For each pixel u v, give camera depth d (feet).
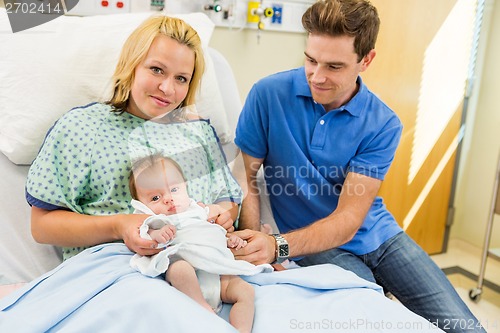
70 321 3.20
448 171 9.73
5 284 4.31
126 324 3.02
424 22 8.32
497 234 9.44
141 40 4.14
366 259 5.24
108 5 6.33
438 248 10.18
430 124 9.09
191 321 2.89
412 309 5.07
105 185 4.23
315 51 4.32
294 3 7.68
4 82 4.85
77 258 3.76
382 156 5.04
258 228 5.08
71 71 5.00
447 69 8.95
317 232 4.59
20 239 4.62
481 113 9.67
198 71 4.45
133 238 3.62
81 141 4.23
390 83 8.33
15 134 4.78
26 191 4.19
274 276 3.81
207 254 3.61
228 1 7.20
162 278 3.59
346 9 4.19
